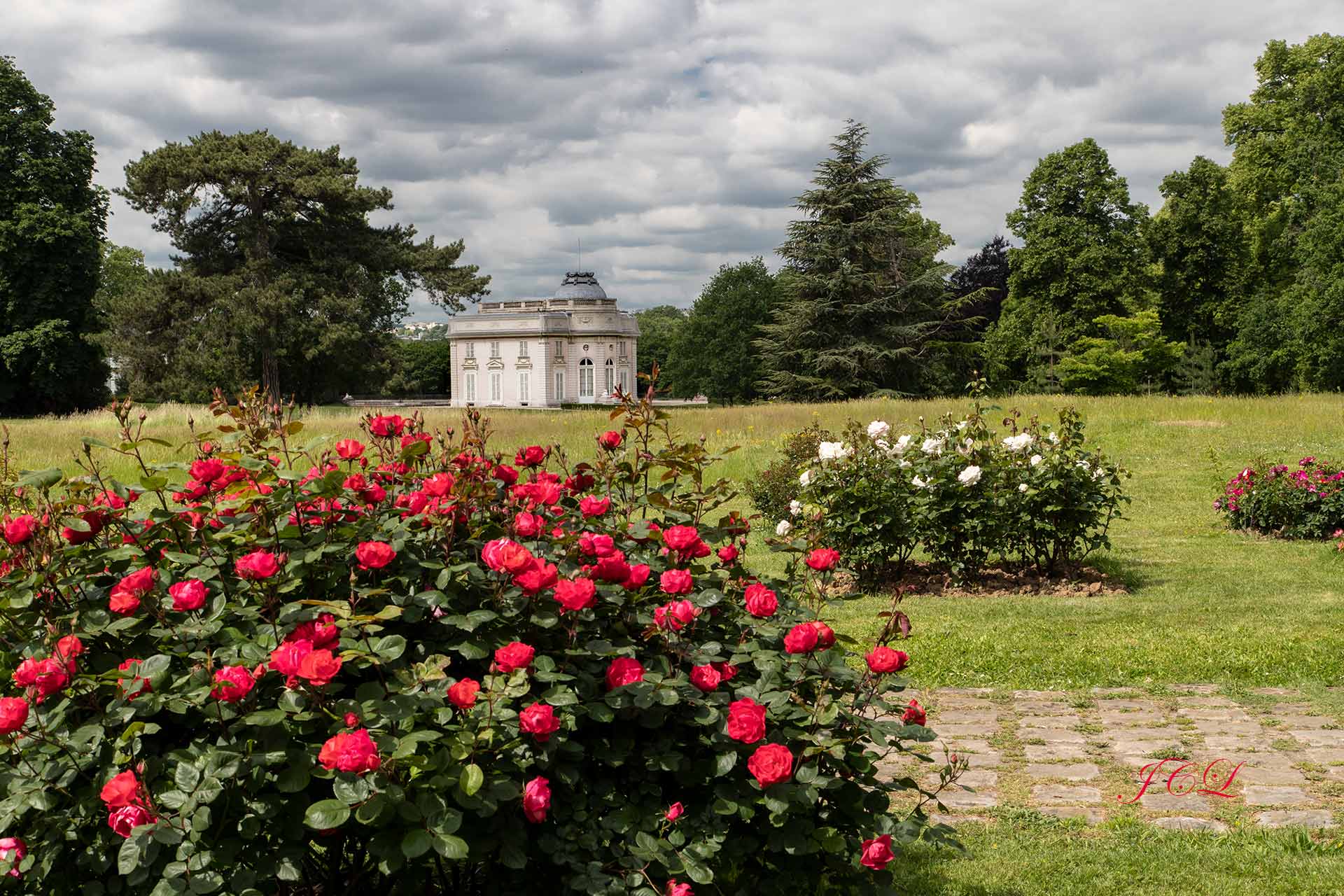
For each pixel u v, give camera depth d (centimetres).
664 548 348
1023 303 5084
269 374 4906
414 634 291
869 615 912
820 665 286
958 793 519
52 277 4428
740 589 339
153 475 315
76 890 254
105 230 4784
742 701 256
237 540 300
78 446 1784
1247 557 1176
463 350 8500
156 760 245
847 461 1038
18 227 4234
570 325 8500
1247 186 4750
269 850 243
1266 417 2231
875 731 276
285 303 4709
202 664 259
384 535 300
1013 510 1013
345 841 267
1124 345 4653
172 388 4606
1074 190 5003
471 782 225
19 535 277
